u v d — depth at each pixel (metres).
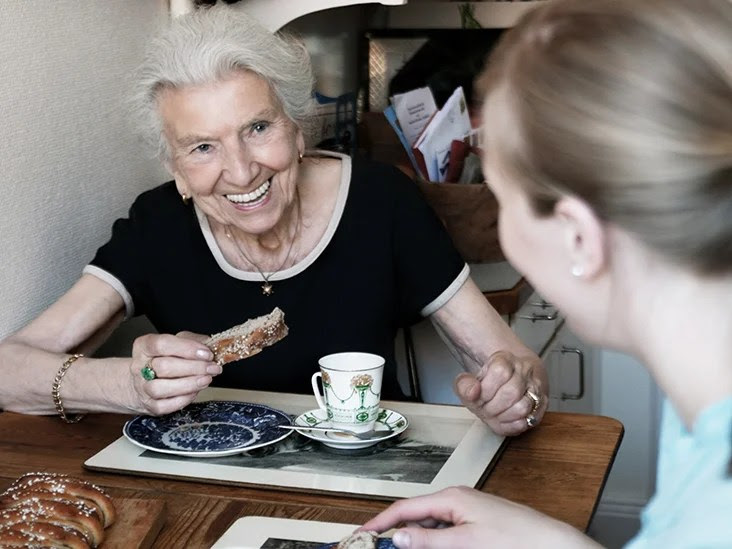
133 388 1.42
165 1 2.11
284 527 1.11
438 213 2.15
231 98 1.50
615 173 0.66
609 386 2.84
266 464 1.29
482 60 2.78
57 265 1.78
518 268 0.77
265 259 1.72
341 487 1.22
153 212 1.78
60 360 1.51
